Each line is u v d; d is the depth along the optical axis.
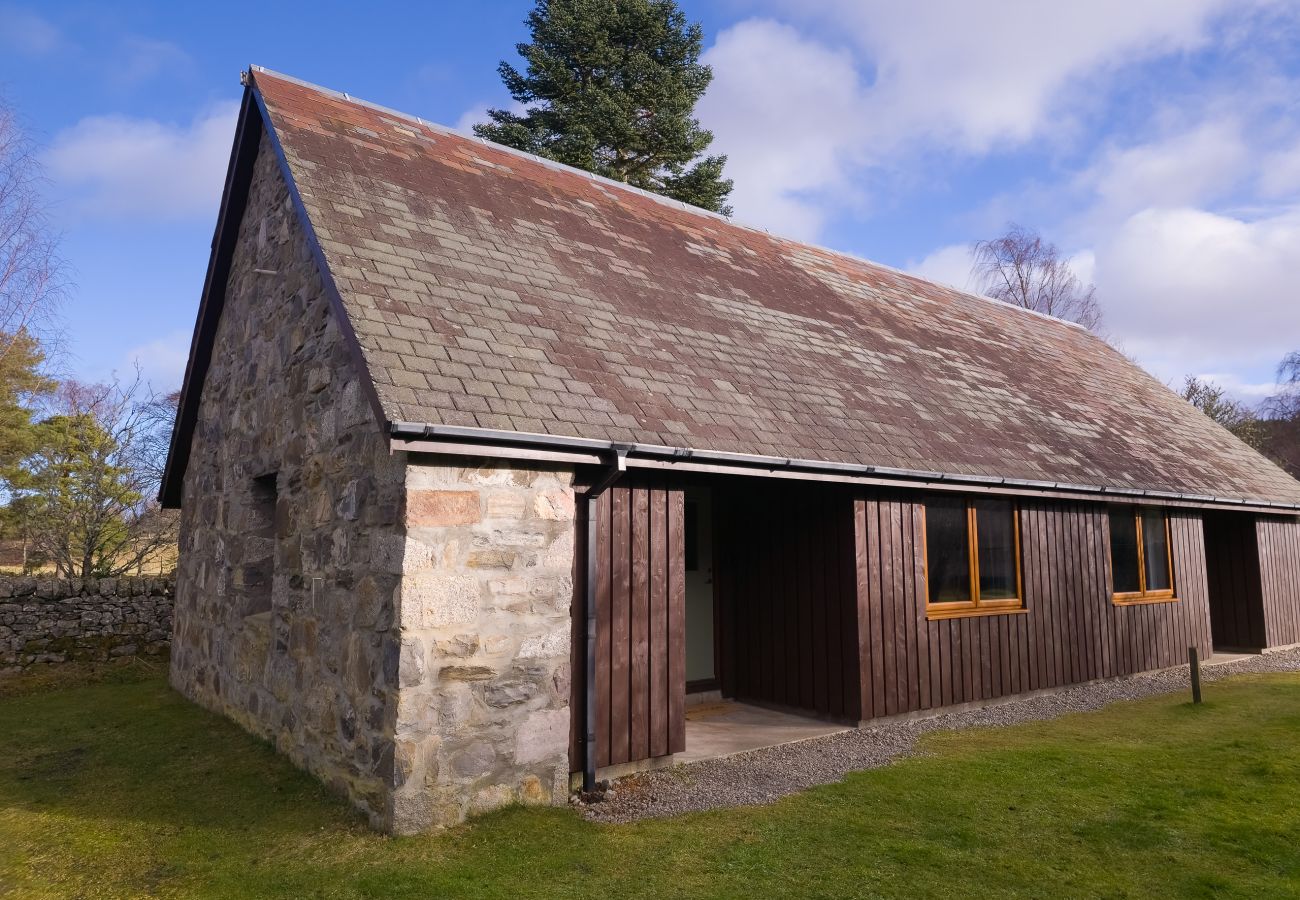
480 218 8.63
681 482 7.22
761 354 9.08
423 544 5.46
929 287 15.95
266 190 8.89
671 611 7.05
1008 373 13.00
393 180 8.40
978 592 9.72
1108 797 6.06
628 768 6.70
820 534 8.91
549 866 4.85
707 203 25.52
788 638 9.20
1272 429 35.38
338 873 4.76
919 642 9.01
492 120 24.62
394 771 5.25
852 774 6.71
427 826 5.34
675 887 4.59
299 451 7.30
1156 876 4.73
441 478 5.59
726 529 9.97
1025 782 6.43
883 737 8.05
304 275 7.58
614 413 6.53
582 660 6.38
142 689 10.41
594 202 10.92
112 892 4.63
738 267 11.40
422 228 7.79
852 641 8.50
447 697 5.48
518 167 10.72
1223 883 4.62
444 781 5.43
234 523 8.91
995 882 4.66
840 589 8.66
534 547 5.97
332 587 6.40
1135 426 13.73
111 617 11.87
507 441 5.68
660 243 10.73
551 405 6.18
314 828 5.48
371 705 5.63
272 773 6.68
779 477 7.38
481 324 6.76
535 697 5.89
